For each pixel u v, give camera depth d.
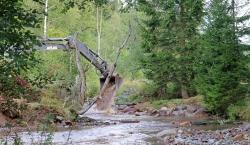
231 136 15.95
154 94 40.78
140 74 55.22
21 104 6.92
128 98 42.50
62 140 15.58
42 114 18.92
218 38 27.89
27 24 5.35
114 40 66.62
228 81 26.73
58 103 21.75
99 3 7.98
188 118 28.38
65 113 21.38
